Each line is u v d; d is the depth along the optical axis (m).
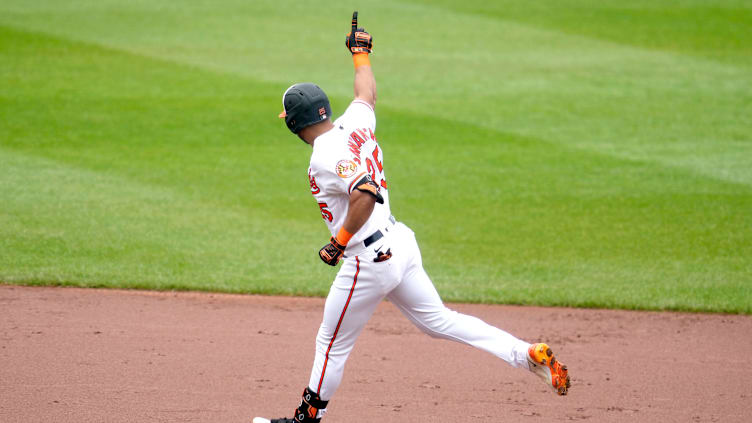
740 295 25.25
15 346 20.20
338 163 14.06
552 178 37.94
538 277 26.92
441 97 50.78
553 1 77.56
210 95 49.88
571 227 31.91
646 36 66.50
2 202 32.44
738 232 31.27
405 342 21.58
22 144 40.50
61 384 18.05
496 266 27.97
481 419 16.92
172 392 17.86
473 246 29.91
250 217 32.47
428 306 15.65
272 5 73.12
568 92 52.25
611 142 43.38
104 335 21.28
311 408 15.64
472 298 25.03
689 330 22.70
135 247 28.59
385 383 18.77
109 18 66.88
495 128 45.50
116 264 26.94
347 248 14.77
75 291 24.70
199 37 62.72
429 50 61.41
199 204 33.72
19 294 24.14
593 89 52.97
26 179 35.50
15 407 16.77
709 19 71.56
